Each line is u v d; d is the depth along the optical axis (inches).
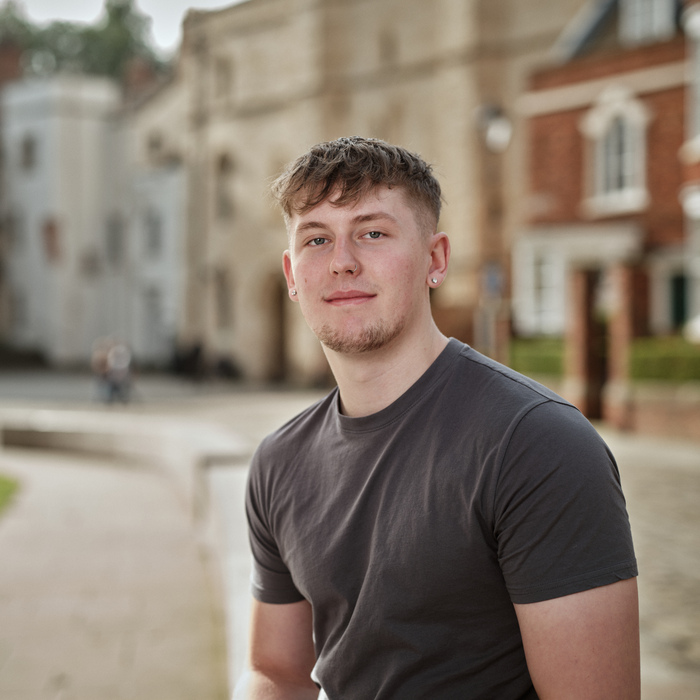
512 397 59.2
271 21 1089.4
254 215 1195.3
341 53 1062.4
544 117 822.5
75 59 2114.9
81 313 1560.0
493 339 722.8
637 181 753.0
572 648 53.8
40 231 1567.4
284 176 66.6
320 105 1067.3
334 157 64.0
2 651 191.9
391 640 60.3
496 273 716.7
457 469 58.1
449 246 69.2
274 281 1214.9
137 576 255.0
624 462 465.4
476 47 934.4
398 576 59.5
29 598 232.7
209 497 270.8
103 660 185.5
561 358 648.4
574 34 839.7
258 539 74.2
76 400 962.7
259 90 1152.8
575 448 55.4
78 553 284.8
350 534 62.9
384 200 63.6
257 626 76.1
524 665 59.8
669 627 200.8
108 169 1555.1
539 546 54.6
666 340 594.6
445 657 59.6
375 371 64.8
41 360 1572.3
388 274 63.0
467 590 58.2
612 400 597.9
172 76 1341.0
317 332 65.3
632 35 796.0
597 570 53.7
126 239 1497.3
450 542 57.7
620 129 769.6
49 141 1531.7
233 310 1249.4
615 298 608.1
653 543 287.4
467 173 954.7
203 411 811.4
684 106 716.0
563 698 54.3
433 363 64.2
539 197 829.2
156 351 1440.7
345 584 63.0
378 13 1026.1
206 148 1251.2
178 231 1349.7
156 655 188.1
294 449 70.6
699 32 672.4
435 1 980.6
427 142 1002.7
